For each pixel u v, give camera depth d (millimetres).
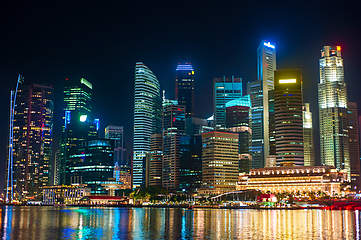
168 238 143125
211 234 154250
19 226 191625
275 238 141625
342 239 139000
